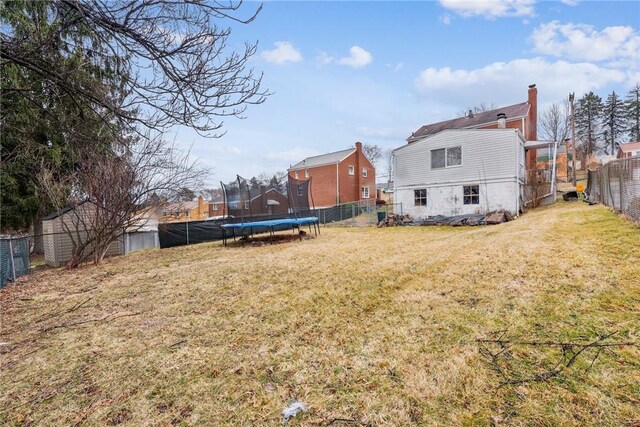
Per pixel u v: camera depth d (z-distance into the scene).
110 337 3.19
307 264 5.89
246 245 9.70
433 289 3.79
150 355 2.75
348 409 1.89
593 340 2.30
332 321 3.22
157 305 4.15
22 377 2.50
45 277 6.75
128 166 8.09
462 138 14.05
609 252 4.12
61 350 2.95
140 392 2.22
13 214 10.16
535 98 20.47
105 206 8.09
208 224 13.45
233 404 2.03
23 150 7.80
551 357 2.17
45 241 9.41
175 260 7.79
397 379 2.13
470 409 1.79
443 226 12.62
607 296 2.93
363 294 3.91
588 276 3.43
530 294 3.22
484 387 1.95
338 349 2.62
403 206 15.75
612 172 7.79
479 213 13.66
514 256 4.64
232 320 3.46
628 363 2.01
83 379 2.43
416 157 15.31
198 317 3.62
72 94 3.12
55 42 2.79
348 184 27.27
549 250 4.66
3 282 6.09
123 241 10.38
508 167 13.10
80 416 2.00
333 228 14.62
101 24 2.54
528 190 15.38
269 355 2.62
